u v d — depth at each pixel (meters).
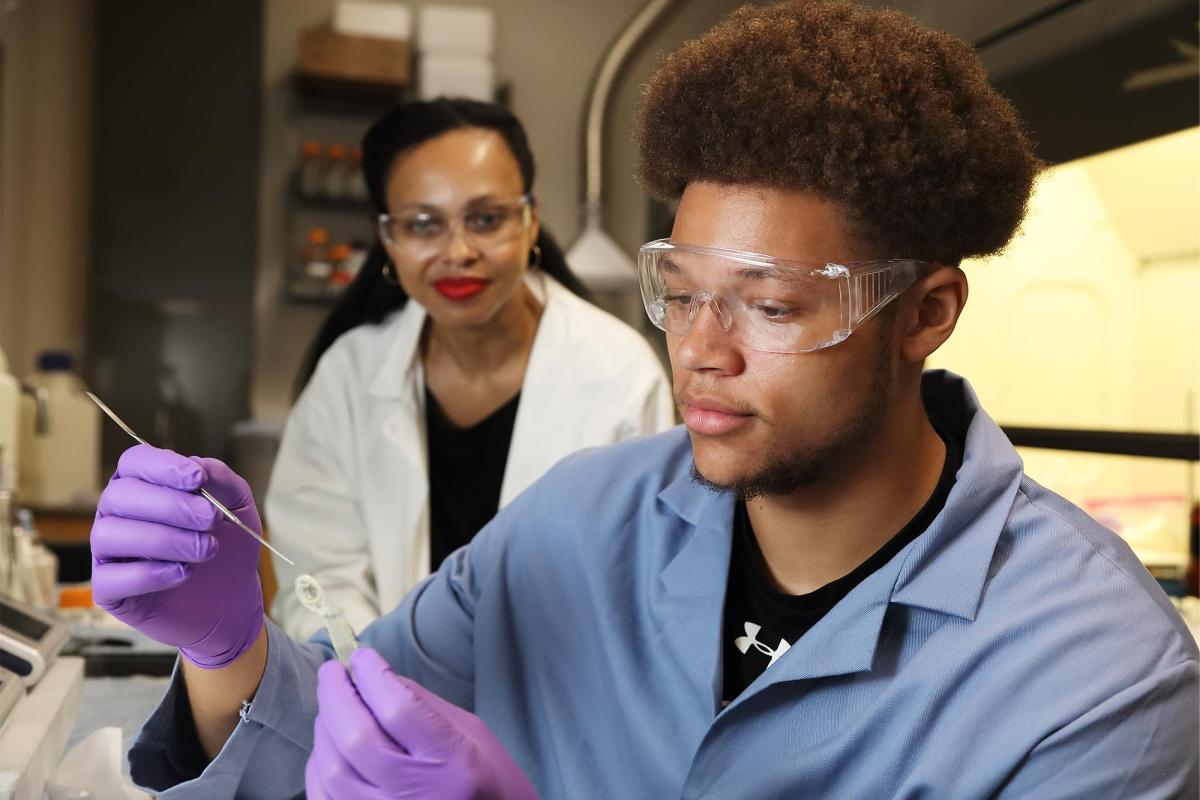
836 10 0.94
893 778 0.92
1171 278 1.98
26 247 4.79
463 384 2.07
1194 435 1.85
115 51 4.80
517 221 1.90
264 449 4.72
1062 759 0.86
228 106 4.90
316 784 0.82
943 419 1.10
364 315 2.20
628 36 5.05
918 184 0.88
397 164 1.89
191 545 0.91
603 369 2.01
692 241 0.90
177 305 4.90
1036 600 0.92
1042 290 2.30
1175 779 0.86
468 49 5.08
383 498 2.04
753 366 0.88
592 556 1.14
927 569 0.94
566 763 1.12
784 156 0.86
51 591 2.04
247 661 1.02
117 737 1.06
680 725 1.04
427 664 1.23
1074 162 2.14
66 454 3.68
